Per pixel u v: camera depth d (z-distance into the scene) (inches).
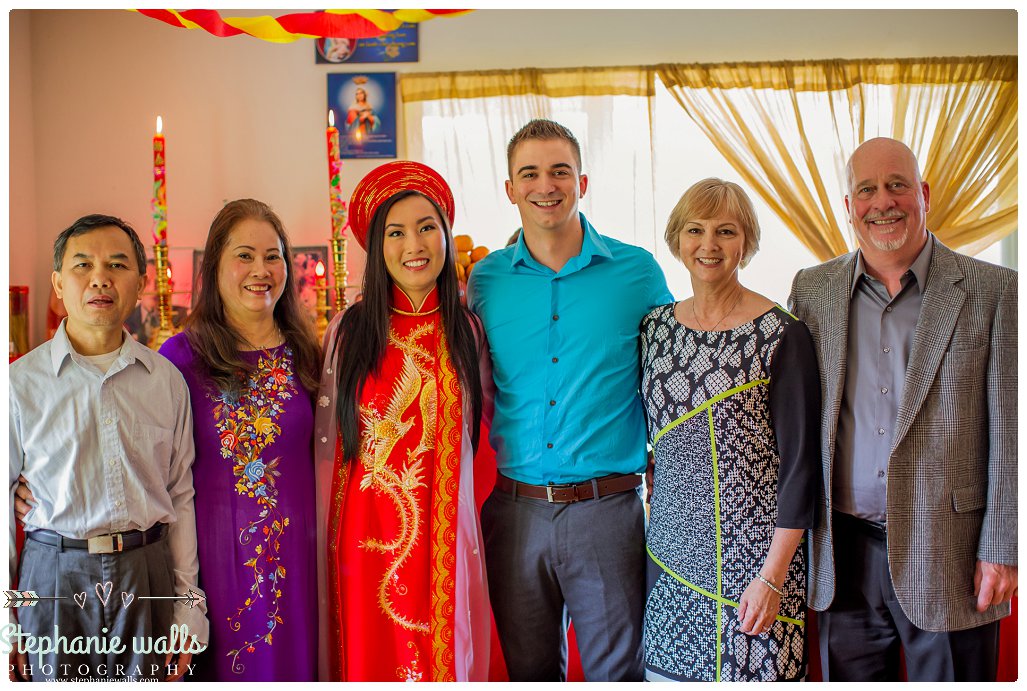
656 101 161.0
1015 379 68.6
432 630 76.6
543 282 80.7
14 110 154.1
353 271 161.3
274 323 79.4
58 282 70.1
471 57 163.0
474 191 161.6
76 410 68.3
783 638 71.5
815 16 160.6
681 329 75.4
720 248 71.2
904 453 70.2
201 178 162.6
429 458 77.9
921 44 158.7
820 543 73.0
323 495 80.6
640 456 80.7
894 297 71.9
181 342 76.8
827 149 158.6
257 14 162.9
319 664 79.8
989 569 69.5
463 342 79.7
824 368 72.6
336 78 161.9
